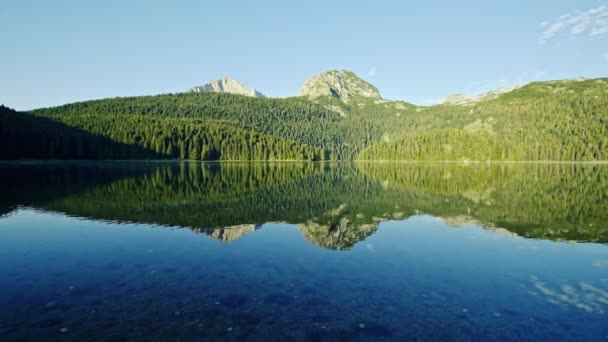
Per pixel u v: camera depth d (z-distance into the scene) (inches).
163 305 400.5
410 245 682.2
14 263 552.4
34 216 959.0
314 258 587.2
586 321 379.2
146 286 457.7
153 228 815.7
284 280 483.5
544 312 399.2
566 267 556.7
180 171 3221.0
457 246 674.8
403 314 386.9
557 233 797.2
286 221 917.2
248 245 669.9
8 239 705.0
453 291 454.3
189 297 423.5
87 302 407.2
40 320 363.3
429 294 443.2
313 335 338.0
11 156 4547.2
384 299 425.4
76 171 2957.7
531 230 831.1
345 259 584.1
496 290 460.1
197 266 540.4
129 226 836.6
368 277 499.8
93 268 529.3
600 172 3415.4
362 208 1156.5
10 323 356.5
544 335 348.2
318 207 1164.5
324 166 5315.0
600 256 617.3
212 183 1996.8
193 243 679.7
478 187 1894.7
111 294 430.6
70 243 675.4
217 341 325.1
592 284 485.1
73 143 5098.4
